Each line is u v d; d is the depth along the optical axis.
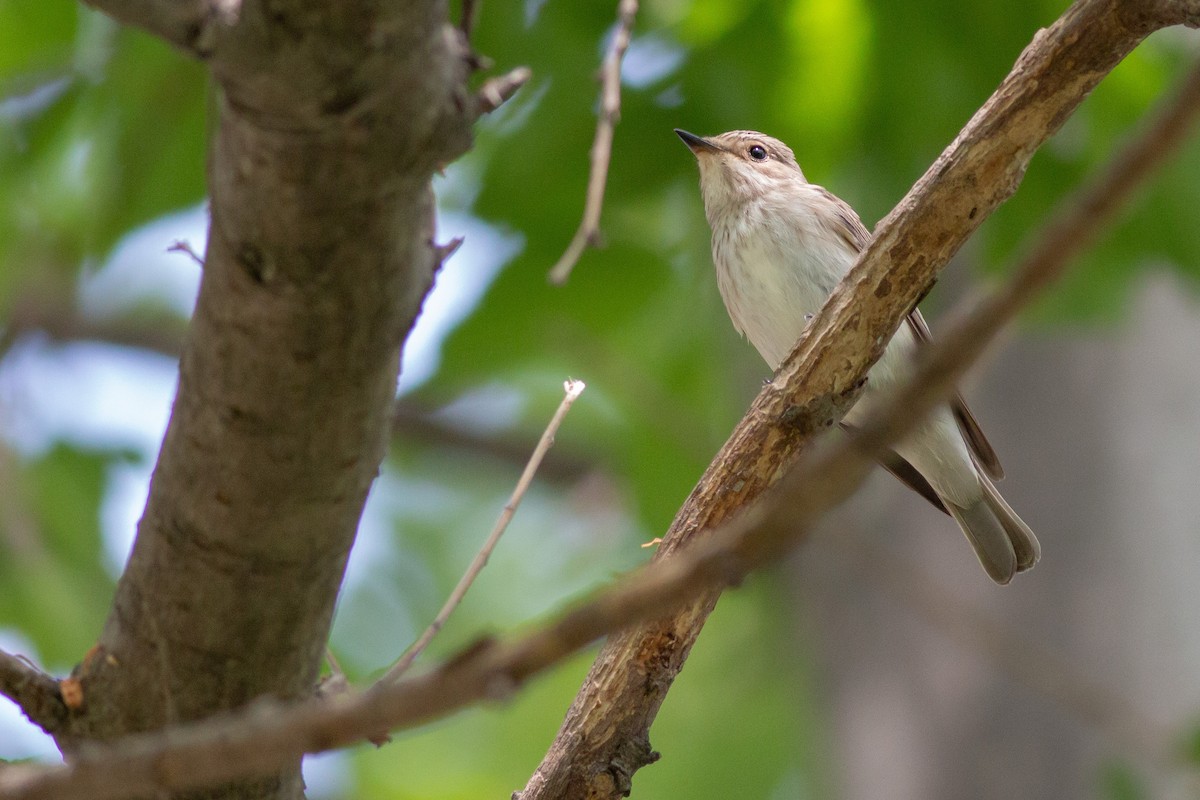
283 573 4.57
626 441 13.48
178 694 4.80
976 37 9.95
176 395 4.39
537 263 11.30
